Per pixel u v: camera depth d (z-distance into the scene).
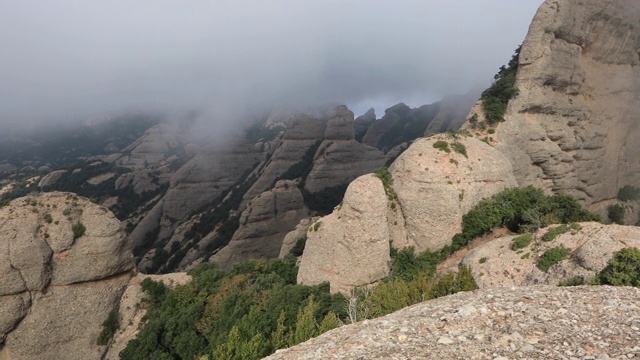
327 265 44.97
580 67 62.22
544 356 10.46
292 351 14.48
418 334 13.03
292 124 143.12
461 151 49.78
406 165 49.56
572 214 44.53
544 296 14.88
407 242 48.34
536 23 58.78
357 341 13.37
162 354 38.31
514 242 39.12
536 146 58.16
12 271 41.00
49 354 41.69
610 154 66.12
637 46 67.19
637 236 30.22
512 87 60.44
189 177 135.75
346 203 44.72
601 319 12.20
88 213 47.41
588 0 59.38
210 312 41.50
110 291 47.03
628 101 67.44
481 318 13.40
